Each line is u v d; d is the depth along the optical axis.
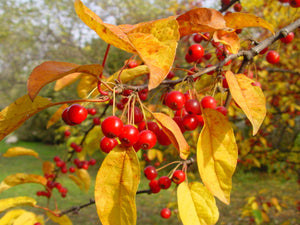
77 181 0.46
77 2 0.11
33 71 0.12
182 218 0.17
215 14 0.14
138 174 0.15
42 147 2.11
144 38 0.12
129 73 0.21
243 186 1.08
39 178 0.34
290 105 0.66
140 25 0.12
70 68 0.13
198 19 0.14
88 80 0.24
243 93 0.16
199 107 0.17
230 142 0.16
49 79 0.11
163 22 0.12
